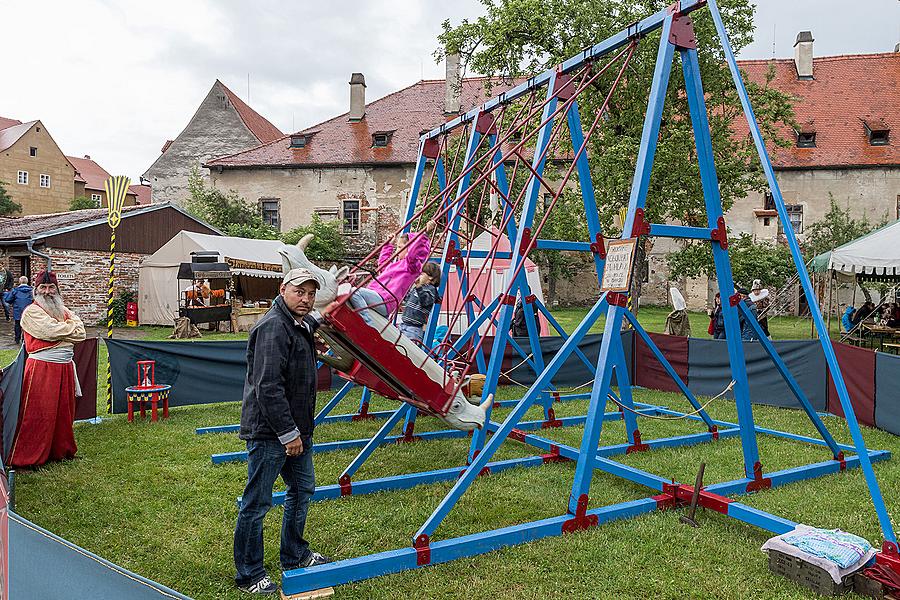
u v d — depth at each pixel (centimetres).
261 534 334
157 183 3462
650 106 473
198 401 809
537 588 336
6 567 183
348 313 384
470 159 665
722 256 499
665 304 2877
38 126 5441
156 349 782
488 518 438
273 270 2066
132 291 2150
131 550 381
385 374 410
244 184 3075
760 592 335
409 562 357
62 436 561
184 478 519
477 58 1541
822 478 529
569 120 605
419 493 488
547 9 1429
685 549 388
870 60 3141
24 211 5338
